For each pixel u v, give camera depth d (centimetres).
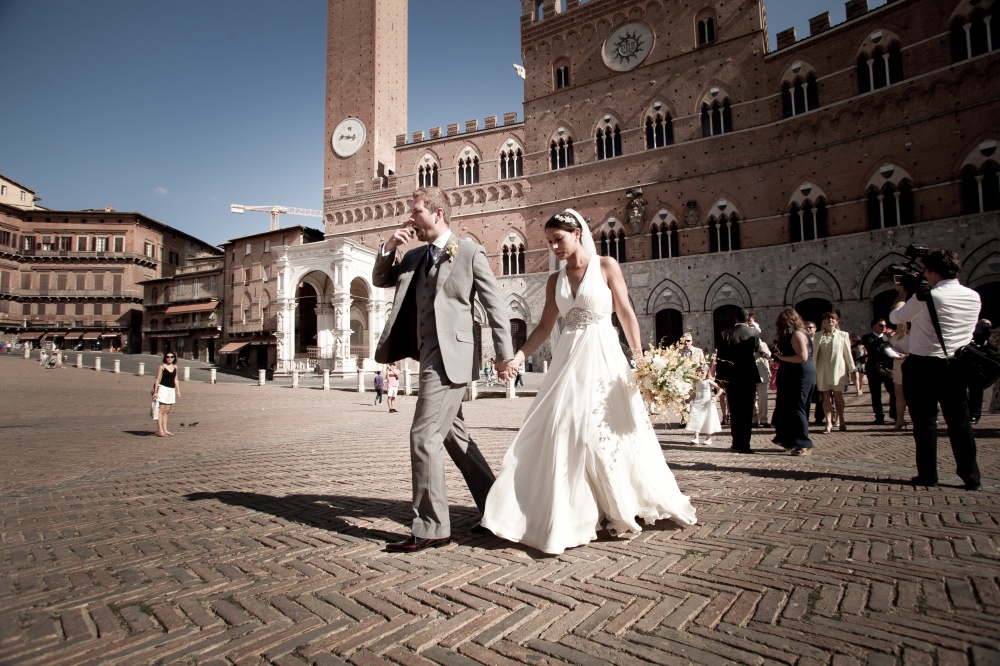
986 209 2336
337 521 451
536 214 3866
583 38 3772
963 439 507
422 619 266
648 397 418
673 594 288
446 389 393
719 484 564
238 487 604
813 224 2853
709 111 3278
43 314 6581
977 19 2384
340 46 4897
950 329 509
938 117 2467
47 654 235
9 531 438
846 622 249
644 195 3441
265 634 253
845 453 747
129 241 6775
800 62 2947
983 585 282
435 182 4378
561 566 335
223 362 5531
